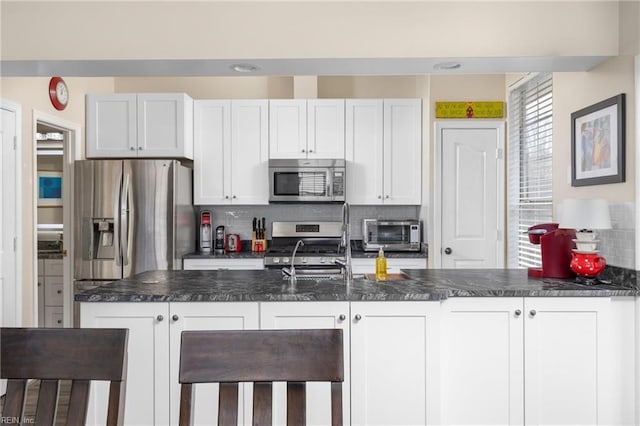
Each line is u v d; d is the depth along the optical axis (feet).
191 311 8.14
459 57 9.25
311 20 9.26
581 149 10.27
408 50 9.27
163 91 17.28
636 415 8.54
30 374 4.49
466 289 8.45
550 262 9.77
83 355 4.50
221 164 15.85
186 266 15.15
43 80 13.35
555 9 9.22
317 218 17.16
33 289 12.87
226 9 9.29
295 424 4.50
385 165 15.80
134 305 8.15
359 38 9.29
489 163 15.37
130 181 14.24
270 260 15.14
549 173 12.79
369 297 8.02
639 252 8.59
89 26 9.25
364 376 8.05
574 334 8.39
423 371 8.07
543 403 8.39
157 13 9.26
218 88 17.19
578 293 8.36
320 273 11.01
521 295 8.37
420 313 8.07
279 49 9.27
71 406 4.42
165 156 15.15
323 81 17.04
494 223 15.39
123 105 15.20
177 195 14.57
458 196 15.38
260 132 15.80
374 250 15.80
